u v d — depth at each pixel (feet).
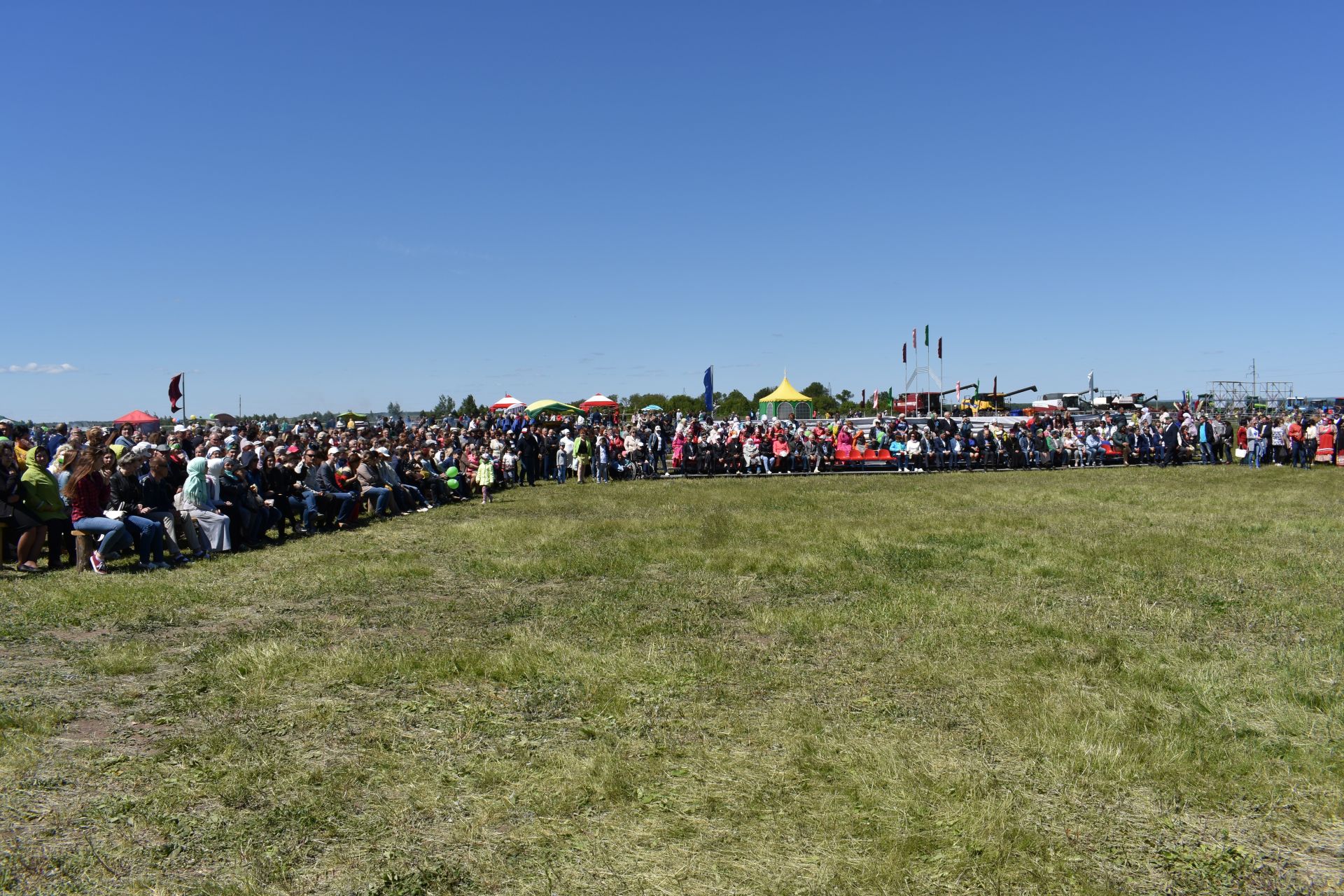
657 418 119.55
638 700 20.20
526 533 49.01
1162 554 39.24
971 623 27.02
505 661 22.75
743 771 16.20
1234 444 115.96
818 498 69.92
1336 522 51.52
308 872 12.80
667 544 43.91
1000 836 13.73
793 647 24.64
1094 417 136.26
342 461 61.05
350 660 22.93
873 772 16.01
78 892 12.23
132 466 38.83
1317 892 12.45
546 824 14.28
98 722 18.93
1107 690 20.61
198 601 31.14
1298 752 17.01
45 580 34.96
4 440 36.32
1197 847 13.64
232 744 17.43
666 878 12.60
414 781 15.81
